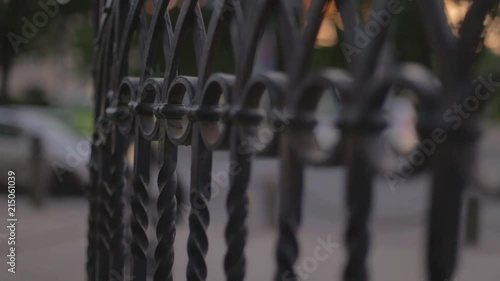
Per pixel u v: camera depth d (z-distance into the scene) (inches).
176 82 62.5
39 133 415.8
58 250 278.5
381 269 270.2
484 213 418.6
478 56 35.2
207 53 57.3
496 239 345.1
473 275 268.4
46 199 393.1
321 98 42.5
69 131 429.1
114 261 83.3
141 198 73.1
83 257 267.6
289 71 43.5
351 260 38.7
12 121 429.4
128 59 78.9
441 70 35.3
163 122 65.6
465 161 34.1
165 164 66.4
